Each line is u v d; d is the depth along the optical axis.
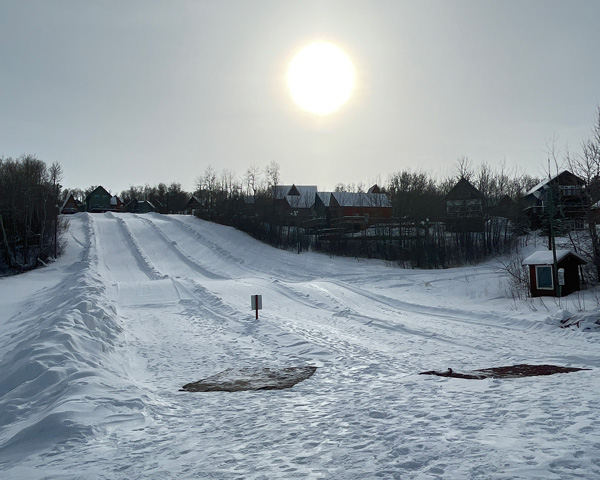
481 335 17.03
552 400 7.62
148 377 11.94
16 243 61.00
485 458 5.25
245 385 10.73
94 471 5.85
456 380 9.95
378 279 42.38
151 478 5.51
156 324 20.48
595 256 31.08
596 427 6.07
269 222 68.56
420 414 7.37
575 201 44.62
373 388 9.77
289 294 30.30
